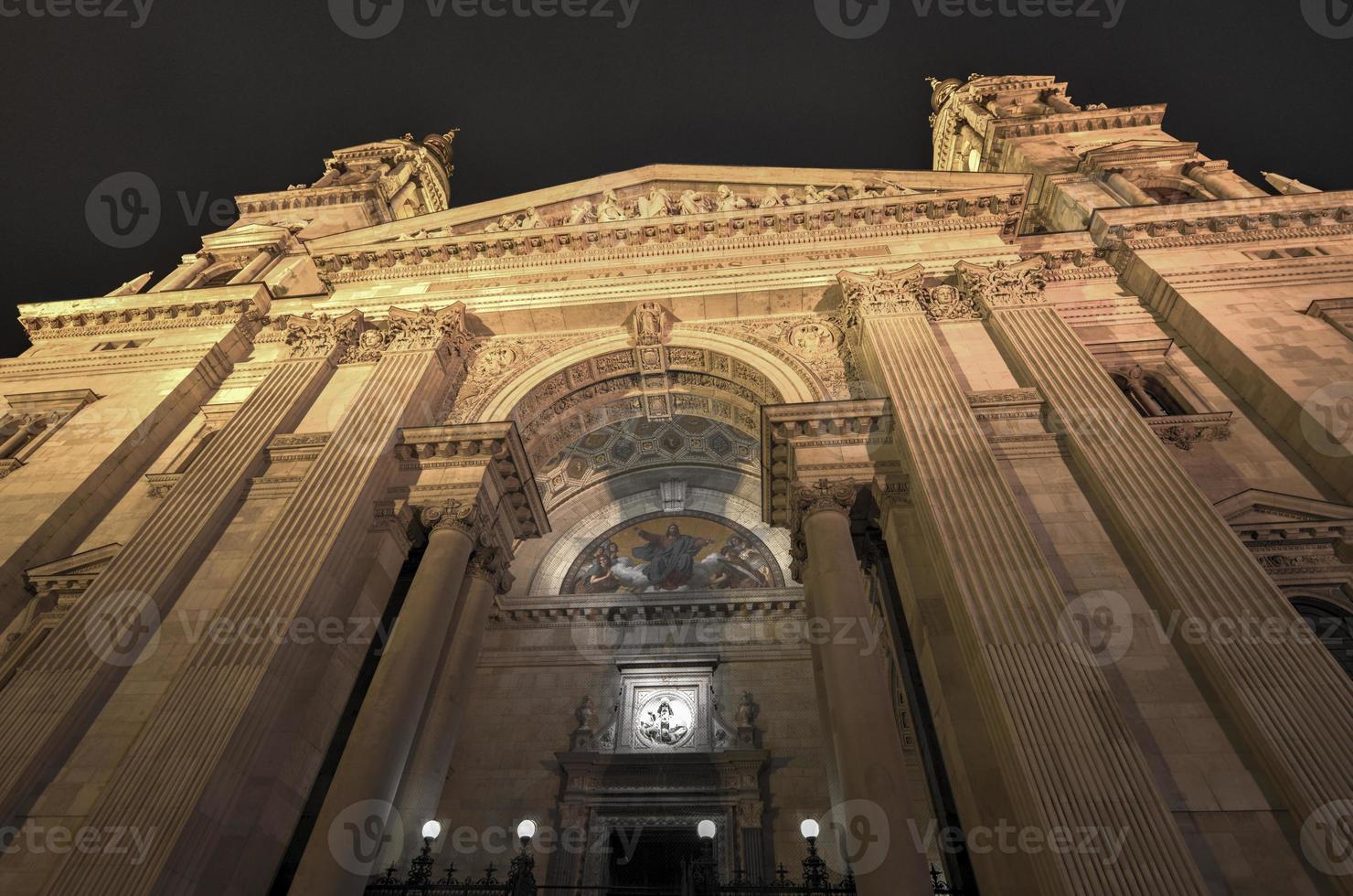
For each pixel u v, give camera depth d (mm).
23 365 21828
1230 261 18703
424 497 15812
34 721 11391
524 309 20703
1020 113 33000
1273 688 9680
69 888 9211
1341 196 19484
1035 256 19422
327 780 14453
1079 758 9156
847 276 19078
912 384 15516
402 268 22703
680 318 20453
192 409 20109
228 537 14625
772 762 22719
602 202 24766
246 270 26781
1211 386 16484
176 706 10984
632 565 29500
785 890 11492
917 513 13719
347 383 18578
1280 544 12789
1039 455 14094
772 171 24375
